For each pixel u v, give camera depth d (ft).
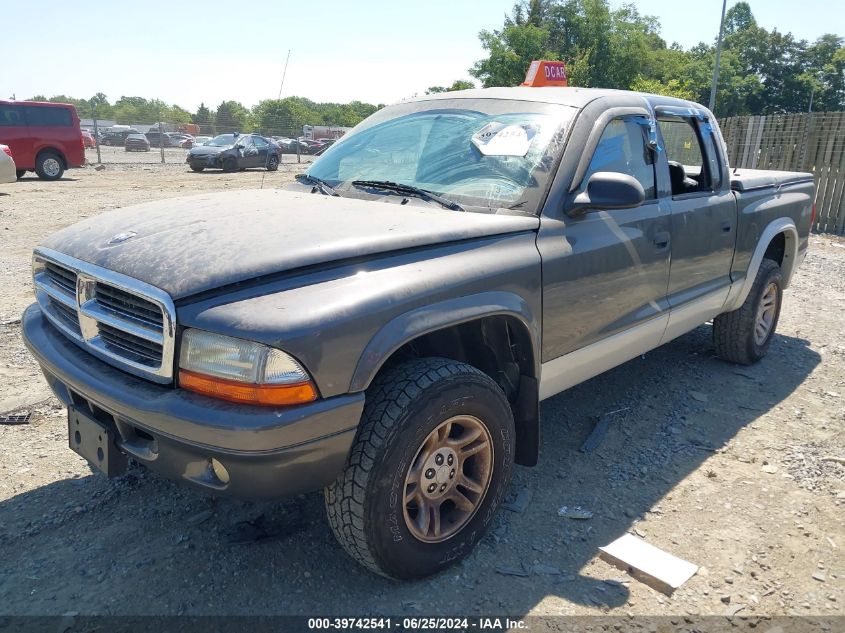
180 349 7.21
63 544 9.18
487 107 11.58
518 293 9.08
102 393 7.66
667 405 14.17
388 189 10.71
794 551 9.41
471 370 8.45
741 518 10.17
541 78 14.94
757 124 42.37
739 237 14.51
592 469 11.57
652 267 11.69
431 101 12.58
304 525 9.71
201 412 6.91
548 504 10.48
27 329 9.58
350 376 7.24
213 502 10.24
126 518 9.80
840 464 11.80
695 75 209.15
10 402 13.20
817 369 16.49
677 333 13.38
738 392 14.96
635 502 10.59
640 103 12.12
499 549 9.32
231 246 7.85
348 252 7.79
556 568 8.96
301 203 10.11
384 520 7.79
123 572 8.66
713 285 13.97
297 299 7.25
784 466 11.72
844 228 37.27
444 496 8.67
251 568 8.78
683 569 8.87
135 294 7.50
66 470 11.03
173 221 9.04
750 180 15.33
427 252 8.46
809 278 26.14
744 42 242.58
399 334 7.56
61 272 9.07
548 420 13.41
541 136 10.48
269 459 6.89
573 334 10.30
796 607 8.34
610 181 9.50
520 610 8.18
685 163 13.97
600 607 8.27
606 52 125.29
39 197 43.47
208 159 68.64
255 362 6.81
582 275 10.12
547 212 9.85
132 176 63.21
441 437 8.38
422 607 8.16
